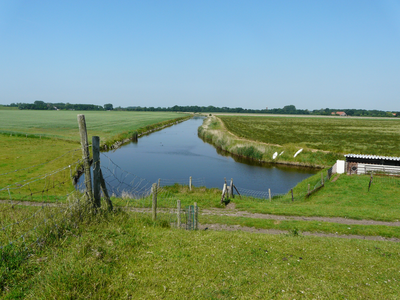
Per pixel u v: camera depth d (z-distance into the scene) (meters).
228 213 16.16
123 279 6.16
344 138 70.06
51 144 42.66
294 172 38.81
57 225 7.62
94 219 8.54
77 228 7.92
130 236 8.27
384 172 27.44
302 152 45.38
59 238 7.34
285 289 6.27
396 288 6.64
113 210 9.80
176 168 38.56
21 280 5.68
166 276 6.42
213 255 7.78
